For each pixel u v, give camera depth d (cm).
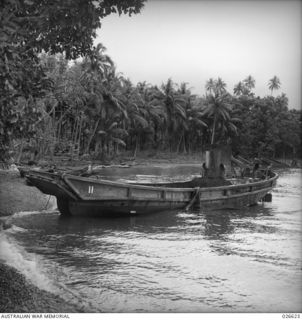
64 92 2758
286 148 6525
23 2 509
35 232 1074
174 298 661
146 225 1216
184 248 959
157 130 6331
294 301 652
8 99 533
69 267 793
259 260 870
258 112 6412
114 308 614
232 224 1279
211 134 6675
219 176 1652
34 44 629
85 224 1195
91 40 684
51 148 3384
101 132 4734
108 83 4716
